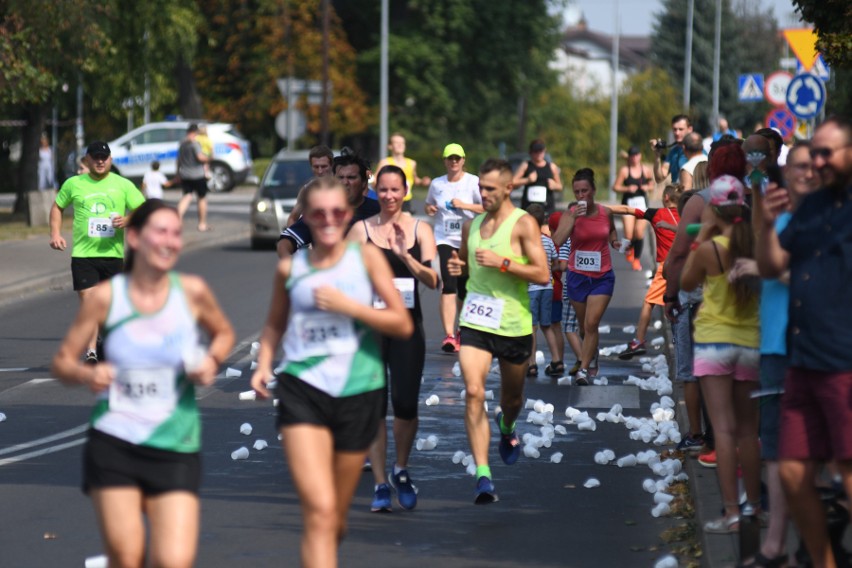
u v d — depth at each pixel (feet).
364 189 113.19
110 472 65.16
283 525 96.73
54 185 548.31
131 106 492.13
